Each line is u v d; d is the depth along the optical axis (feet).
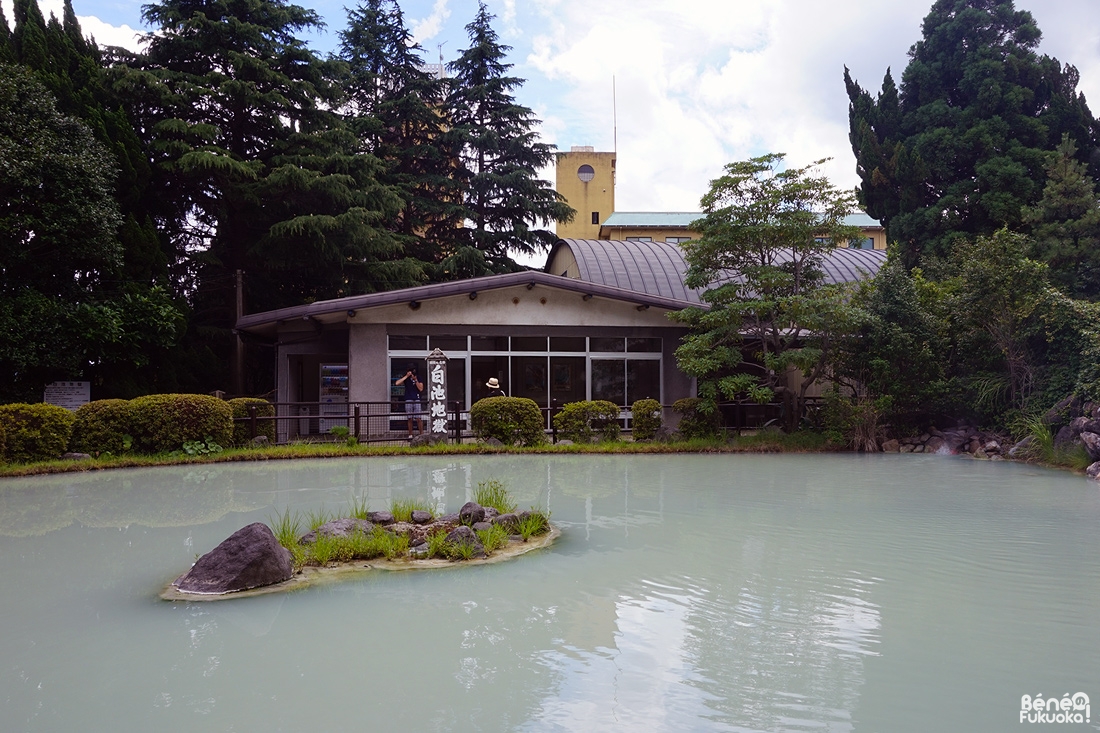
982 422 50.75
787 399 55.01
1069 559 18.43
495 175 95.81
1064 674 11.36
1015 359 49.29
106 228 51.19
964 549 19.49
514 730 9.43
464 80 104.53
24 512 24.90
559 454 46.42
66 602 14.87
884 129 83.76
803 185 51.67
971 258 50.21
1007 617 13.94
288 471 36.55
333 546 18.53
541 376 59.06
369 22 98.94
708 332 54.13
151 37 70.23
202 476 34.42
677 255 81.66
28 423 37.81
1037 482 33.09
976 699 10.46
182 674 11.22
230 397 64.13
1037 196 69.72
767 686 10.85
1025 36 76.64
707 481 33.24
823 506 26.30
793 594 15.39
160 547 19.70
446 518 22.27
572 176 150.00
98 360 52.75
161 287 55.36
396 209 80.48
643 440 52.42
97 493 29.04
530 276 57.06
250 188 67.82
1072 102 74.23
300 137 72.08
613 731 9.43
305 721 9.66
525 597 15.20
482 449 46.34
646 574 16.97
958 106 79.15
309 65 75.72
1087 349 40.63
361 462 41.14
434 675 11.21
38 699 10.34
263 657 11.93
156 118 68.08
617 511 25.14
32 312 47.55
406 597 15.25
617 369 60.49
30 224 47.91
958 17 78.18
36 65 57.52
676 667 11.57
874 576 16.78
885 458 44.86
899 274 53.42
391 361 56.44
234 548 16.33
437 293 55.42
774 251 57.67
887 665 11.67
